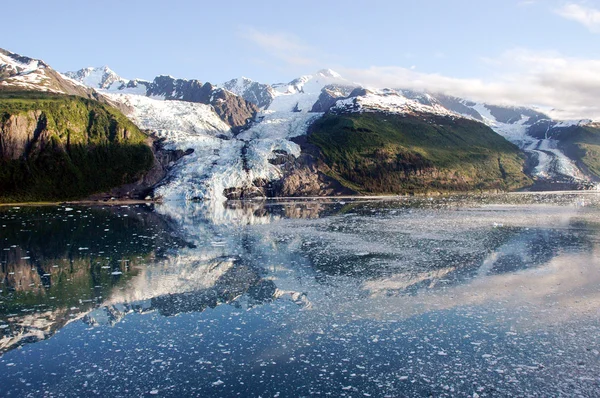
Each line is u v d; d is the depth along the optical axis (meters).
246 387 18.09
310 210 90.62
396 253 43.03
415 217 74.38
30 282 34.00
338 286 31.94
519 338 22.31
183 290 31.44
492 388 17.78
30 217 78.50
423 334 23.08
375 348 21.55
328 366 19.81
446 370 19.30
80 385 18.38
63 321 25.59
